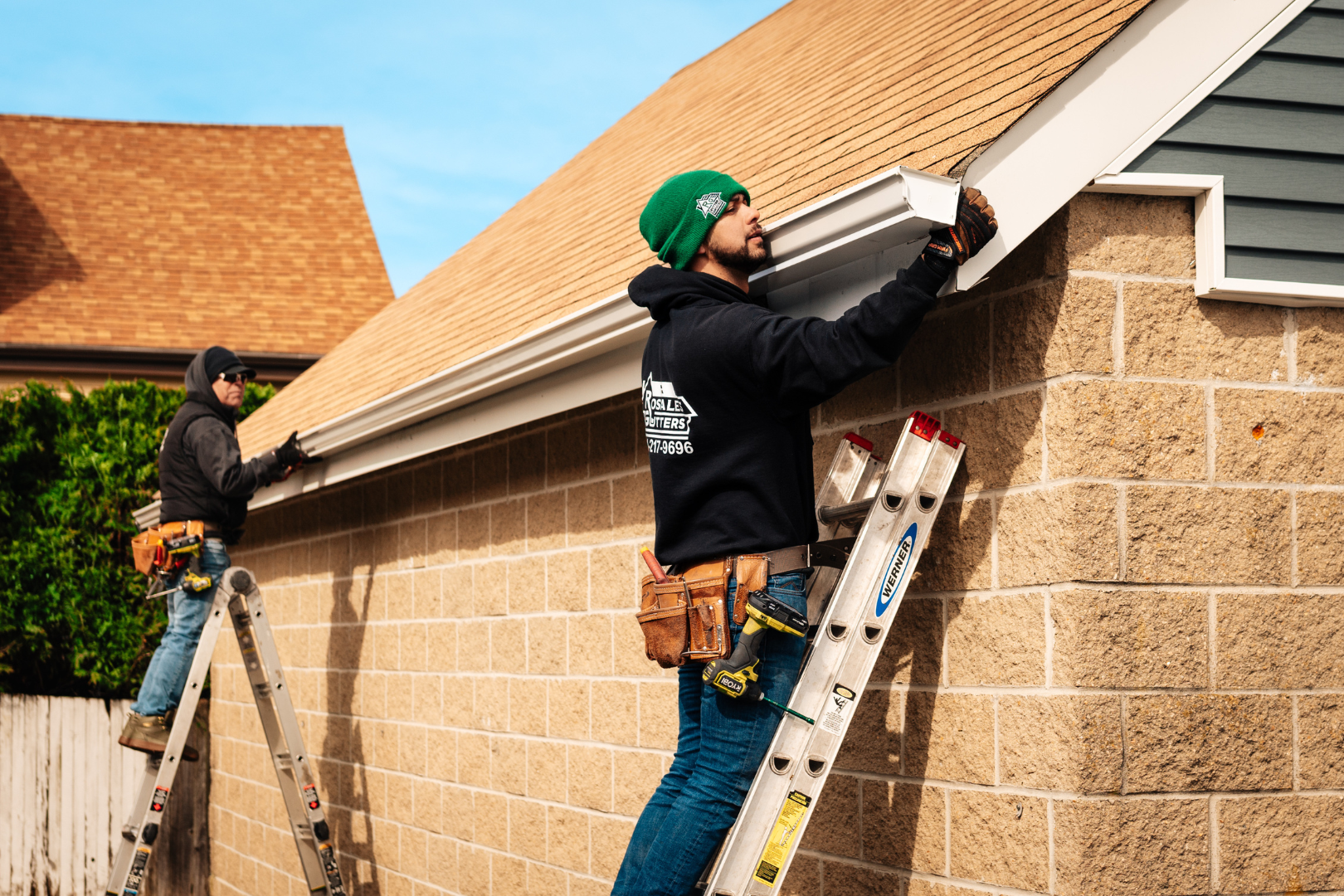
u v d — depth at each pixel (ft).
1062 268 9.48
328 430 20.17
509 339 16.43
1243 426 9.78
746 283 10.50
